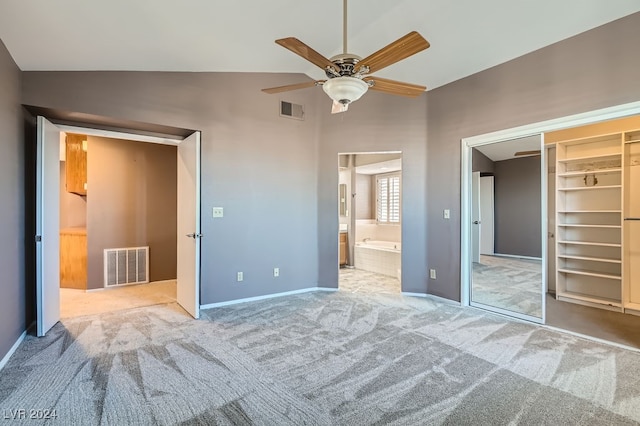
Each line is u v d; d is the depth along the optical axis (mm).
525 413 1832
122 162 4918
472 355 2561
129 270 4949
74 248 4711
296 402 1932
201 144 3764
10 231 2586
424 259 4312
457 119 3928
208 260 3826
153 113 3455
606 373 2285
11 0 2008
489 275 4219
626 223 3697
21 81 2834
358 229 6719
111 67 3158
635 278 3658
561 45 3012
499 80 3502
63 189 5617
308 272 4625
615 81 2695
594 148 4039
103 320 3359
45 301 2969
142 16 2441
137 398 1961
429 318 3447
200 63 3520
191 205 3559
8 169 2555
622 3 2537
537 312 3531
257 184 4176
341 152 4570
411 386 2107
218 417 1791
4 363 2383
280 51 3521
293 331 3062
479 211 4062
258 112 4168
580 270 4152
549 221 4527
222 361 2447
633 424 1741
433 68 3729
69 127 3367
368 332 3041
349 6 2713
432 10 2818
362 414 1818
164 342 2799
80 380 2160
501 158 4160
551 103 3086
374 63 1982
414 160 4320
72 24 2373
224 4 2482
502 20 2885
